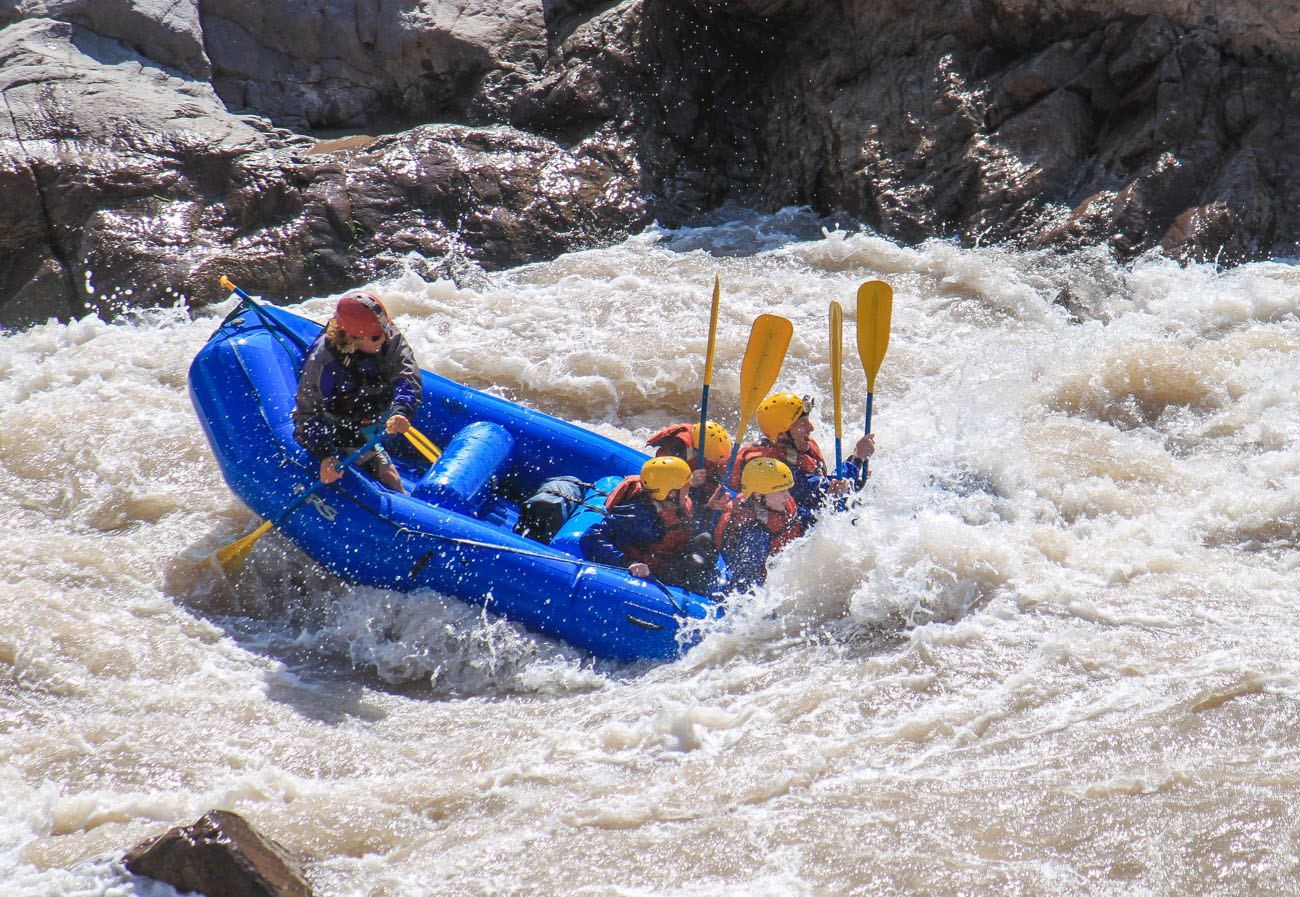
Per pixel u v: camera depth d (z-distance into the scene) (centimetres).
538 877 1398
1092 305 3391
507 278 3859
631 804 1541
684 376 3103
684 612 2045
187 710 1848
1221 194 3569
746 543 2120
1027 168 3812
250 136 4025
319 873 1445
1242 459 2577
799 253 3831
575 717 1845
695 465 2245
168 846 1365
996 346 3194
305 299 3781
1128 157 3738
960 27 4081
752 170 4506
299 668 2025
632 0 4609
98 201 3744
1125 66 3794
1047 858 1340
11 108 3856
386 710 1912
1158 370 2900
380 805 1577
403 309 3494
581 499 2384
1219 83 3703
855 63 4309
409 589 2108
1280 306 3219
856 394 3031
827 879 1341
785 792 1543
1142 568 2083
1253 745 1519
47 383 3016
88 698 1861
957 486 2450
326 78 4672
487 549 2091
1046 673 1761
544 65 4641
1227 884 1266
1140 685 1702
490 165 4162
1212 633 1833
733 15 4522
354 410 2178
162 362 3097
